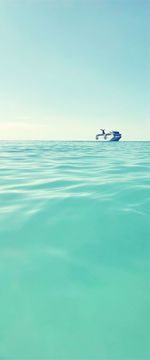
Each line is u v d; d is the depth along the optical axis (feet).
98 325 8.22
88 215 14.57
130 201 16.57
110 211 15.05
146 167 27.17
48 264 10.84
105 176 22.65
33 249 11.76
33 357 7.32
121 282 9.93
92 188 18.89
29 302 9.01
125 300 9.14
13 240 12.34
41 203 15.90
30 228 13.25
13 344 7.73
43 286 9.69
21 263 10.87
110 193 17.84
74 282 9.94
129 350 7.55
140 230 13.28
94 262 11.05
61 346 7.67
